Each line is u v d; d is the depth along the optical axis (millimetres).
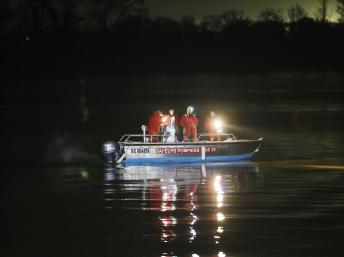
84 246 26578
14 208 32625
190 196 34594
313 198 33594
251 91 161250
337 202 32656
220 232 27828
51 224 29609
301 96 142125
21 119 93438
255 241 26641
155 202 33375
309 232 27625
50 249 26328
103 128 77562
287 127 77500
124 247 26312
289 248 25781
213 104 121812
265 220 29453
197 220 29672
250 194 34812
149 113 101438
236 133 70438
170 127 45469
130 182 38875
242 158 46250
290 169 42812
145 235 27703
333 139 62844
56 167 45094
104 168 44281
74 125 82375
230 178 39625
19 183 39062
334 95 143125
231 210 31328
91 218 30484
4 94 157250
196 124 45906
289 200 33219
